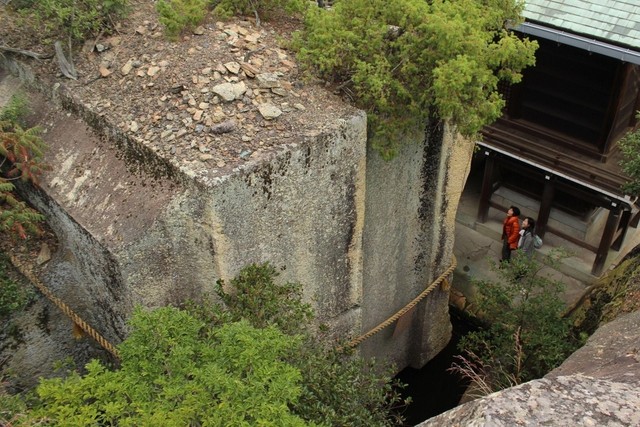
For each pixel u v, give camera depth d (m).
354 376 7.48
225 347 5.88
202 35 8.95
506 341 10.10
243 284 7.61
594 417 4.09
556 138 12.66
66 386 5.70
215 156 7.43
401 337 12.40
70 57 9.07
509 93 12.90
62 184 8.34
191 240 7.63
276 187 7.65
